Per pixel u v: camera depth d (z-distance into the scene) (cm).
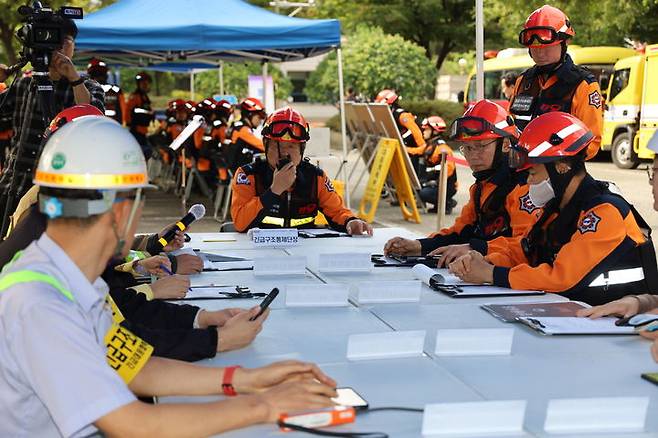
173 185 1458
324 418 182
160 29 896
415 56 2680
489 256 358
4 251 271
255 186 501
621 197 325
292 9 3036
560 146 318
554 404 180
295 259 360
